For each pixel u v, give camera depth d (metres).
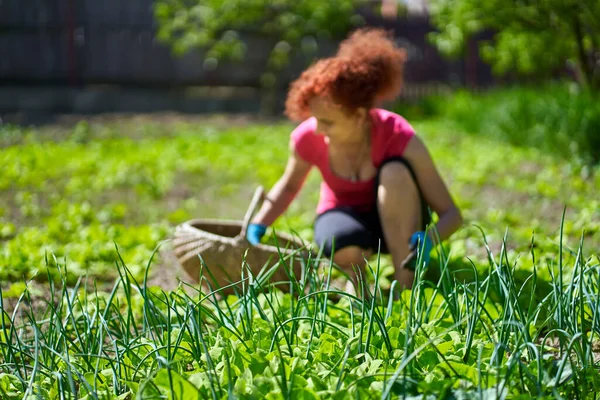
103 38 15.41
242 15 13.97
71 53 15.27
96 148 9.80
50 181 7.73
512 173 8.05
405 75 15.44
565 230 5.36
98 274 4.46
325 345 2.67
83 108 14.80
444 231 3.77
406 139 3.80
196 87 16.12
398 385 2.27
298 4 13.96
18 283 4.13
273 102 14.77
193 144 10.23
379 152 3.83
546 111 9.65
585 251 4.67
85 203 6.46
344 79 3.61
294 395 2.23
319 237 3.87
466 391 2.23
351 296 2.74
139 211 6.50
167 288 4.22
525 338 2.47
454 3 9.45
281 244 4.42
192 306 2.63
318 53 15.62
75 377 2.71
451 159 8.85
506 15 9.14
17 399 2.51
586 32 9.33
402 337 2.77
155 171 8.23
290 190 4.16
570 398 2.39
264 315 2.90
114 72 15.49
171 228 5.79
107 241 5.17
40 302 3.87
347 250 3.77
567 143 8.84
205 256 3.76
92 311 3.46
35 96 14.68
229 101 15.20
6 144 10.13
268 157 9.21
